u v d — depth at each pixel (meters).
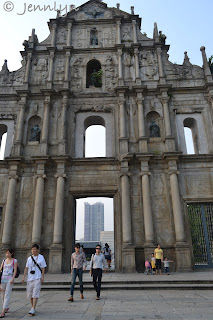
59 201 21.02
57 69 26.75
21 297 11.55
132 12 29.00
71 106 25.14
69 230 21.14
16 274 8.74
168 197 21.48
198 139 24.06
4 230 20.47
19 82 26.56
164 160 22.30
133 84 25.69
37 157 21.97
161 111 24.55
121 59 26.48
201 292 12.08
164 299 10.47
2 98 25.77
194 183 21.81
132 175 22.30
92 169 22.59
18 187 22.20
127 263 19.45
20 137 23.58
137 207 21.39
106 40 28.06
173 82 25.78
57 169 22.05
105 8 30.06
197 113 24.66
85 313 8.27
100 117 25.08
